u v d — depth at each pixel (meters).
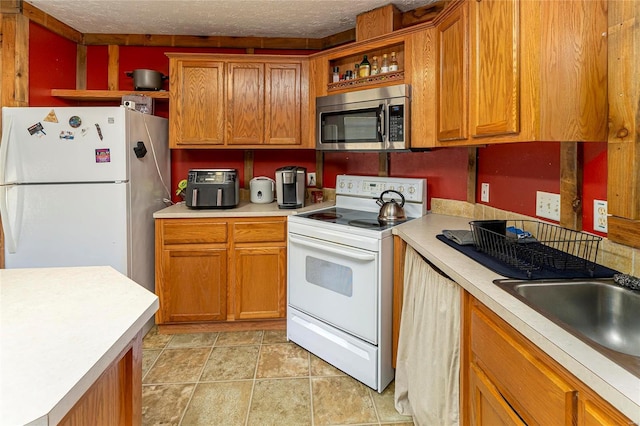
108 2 2.39
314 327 2.25
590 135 1.17
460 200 2.25
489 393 1.01
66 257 2.25
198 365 2.16
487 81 1.47
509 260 1.27
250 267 2.54
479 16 1.51
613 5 1.10
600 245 1.21
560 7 1.18
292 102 2.67
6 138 2.15
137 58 3.01
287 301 2.45
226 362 2.19
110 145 2.25
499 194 1.89
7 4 2.37
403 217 2.16
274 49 3.06
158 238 2.48
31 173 2.20
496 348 0.98
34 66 2.52
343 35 2.89
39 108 2.19
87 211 2.25
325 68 2.55
